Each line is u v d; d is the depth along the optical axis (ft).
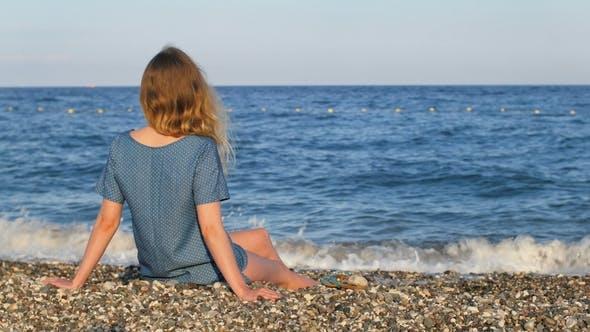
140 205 15.25
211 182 14.83
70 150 75.25
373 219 36.73
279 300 15.66
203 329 14.06
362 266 27.12
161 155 14.92
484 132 95.96
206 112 15.14
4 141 84.89
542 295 18.89
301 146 79.36
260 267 16.48
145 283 16.28
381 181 50.70
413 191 46.75
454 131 97.96
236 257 15.94
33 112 168.96
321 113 157.38
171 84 14.73
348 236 32.71
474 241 30.91
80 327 14.30
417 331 14.42
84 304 15.46
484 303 16.48
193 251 15.61
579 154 68.90
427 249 29.96
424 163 61.62
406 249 29.89
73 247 30.12
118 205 15.70
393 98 274.98
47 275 22.94
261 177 53.21
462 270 26.50
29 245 30.27
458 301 16.62
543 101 230.48
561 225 35.27
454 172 53.98
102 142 84.02
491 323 14.94
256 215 38.09
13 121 129.29
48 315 14.96
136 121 133.18
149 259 15.89
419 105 203.00
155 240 15.43
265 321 14.40
